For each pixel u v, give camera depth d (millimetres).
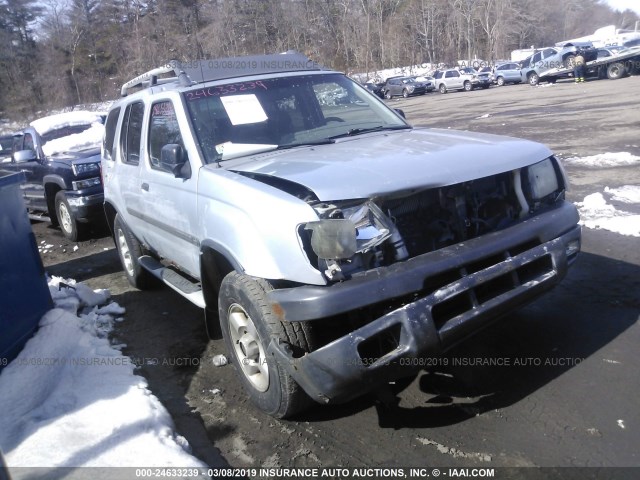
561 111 17969
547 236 3533
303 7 58625
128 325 5285
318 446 3250
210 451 3307
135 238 5809
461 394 3578
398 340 2953
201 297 4262
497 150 3635
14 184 4449
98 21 49562
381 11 67312
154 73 5207
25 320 4410
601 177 8773
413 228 3236
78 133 10523
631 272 5102
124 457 3137
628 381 3523
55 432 3400
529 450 3027
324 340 3174
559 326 4273
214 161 4016
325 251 2869
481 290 3291
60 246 8875
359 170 3285
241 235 3311
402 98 43844
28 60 45875
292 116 4516
